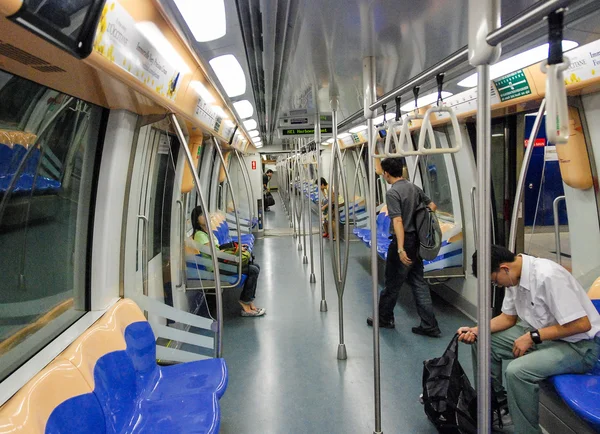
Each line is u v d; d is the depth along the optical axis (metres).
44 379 1.63
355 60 2.82
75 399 1.71
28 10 0.87
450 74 2.79
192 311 4.64
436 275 4.77
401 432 2.67
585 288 2.96
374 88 2.60
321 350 3.95
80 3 1.04
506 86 3.17
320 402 3.05
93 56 1.36
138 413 2.12
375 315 2.49
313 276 6.41
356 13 1.96
